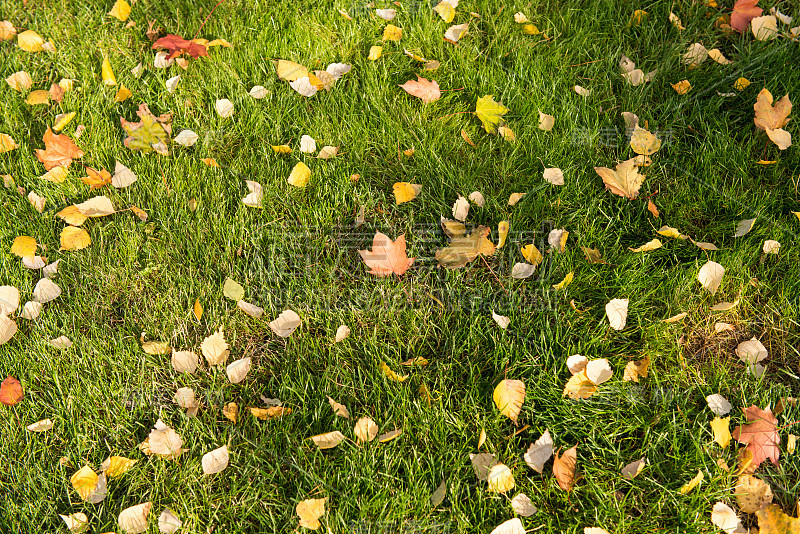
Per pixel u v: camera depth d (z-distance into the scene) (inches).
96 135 90.5
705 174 82.3
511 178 84.2
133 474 64.3
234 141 90.5
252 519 62.2
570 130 86.9
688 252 76.5
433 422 65.6
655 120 88.7
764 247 74.9
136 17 105.6
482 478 61.8
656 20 98.5
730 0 101.7
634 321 72.1
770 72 91.3
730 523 58.5
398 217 82.0
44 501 63.2
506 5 102.3
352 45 99.3
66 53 102.2
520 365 69.1
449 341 72.1
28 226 82.8
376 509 61.2
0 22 103.7
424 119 90.1
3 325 72.9
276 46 98.8
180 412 67.4
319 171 85.1
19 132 92.7
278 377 71.3
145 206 84.6
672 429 64.3
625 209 80.0
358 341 72.5
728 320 72.7
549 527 59.3
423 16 100.9
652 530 59.2
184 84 95.8
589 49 96.8
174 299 76.2
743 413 64.4
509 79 93.2
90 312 76.2
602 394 67.2
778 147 83.7
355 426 65.0
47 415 68.8
